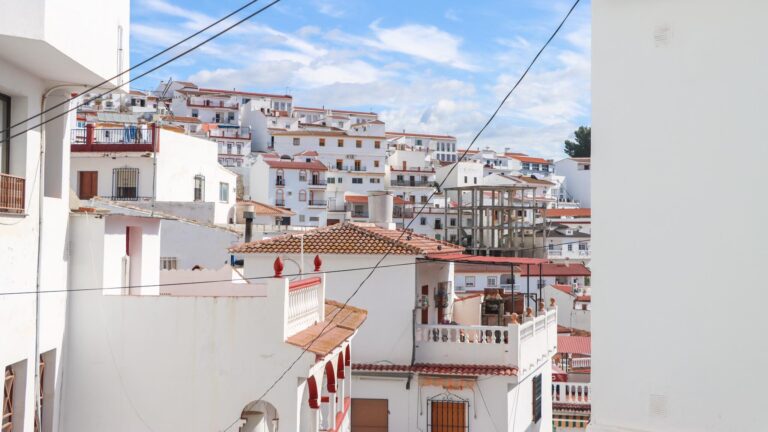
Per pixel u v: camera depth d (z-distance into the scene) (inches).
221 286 952.9
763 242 343.6
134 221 748.0
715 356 354.6
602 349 383.2
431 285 1192.2
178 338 653.9
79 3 586.6
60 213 650.8
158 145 2159.2
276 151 5255.9
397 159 5526.6
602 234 384.5
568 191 6072.8
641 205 373.7
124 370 657.0
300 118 6446.9
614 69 381.7
